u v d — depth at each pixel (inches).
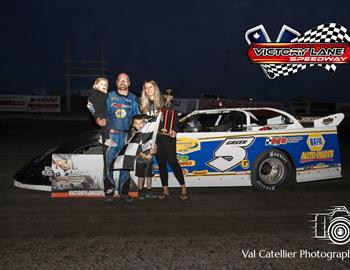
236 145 232.8
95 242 149.5
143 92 207.9
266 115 249.6
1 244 146.5
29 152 391.5
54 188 213.6
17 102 1100.5
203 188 245.1
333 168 253.0
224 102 1096.8
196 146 227.3
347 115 1176.2
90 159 215.0
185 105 1104.2
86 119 978.1
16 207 196.1
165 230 164.9
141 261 132.4
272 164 240.1
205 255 138.7
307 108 1146.7
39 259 132.9
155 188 241.4
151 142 205.0
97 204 203.6
